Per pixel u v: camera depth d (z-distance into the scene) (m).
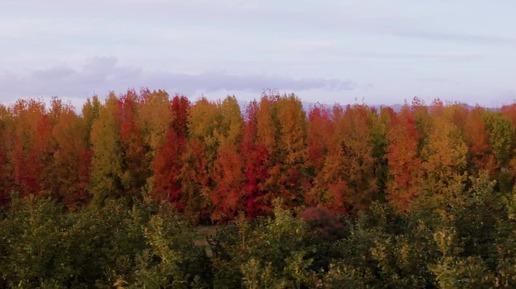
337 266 19.86
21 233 20.58
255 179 45.59
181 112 52.44
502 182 48.16
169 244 19.53
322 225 29.55
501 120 49.84
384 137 49.50
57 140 51.25
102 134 49.06
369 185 45.84
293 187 47.00
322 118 49.97
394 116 51.91
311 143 47.44
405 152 44.44
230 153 45.34
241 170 45.88
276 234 19.53
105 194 48.72
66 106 60.38
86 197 49.78
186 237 21.22
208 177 47.25
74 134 51.97
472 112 54.69
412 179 44.19
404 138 44.88
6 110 59.78
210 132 49.97
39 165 49.44
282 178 45.69
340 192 43.81
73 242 20.97
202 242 30.39
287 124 46.94
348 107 50.81
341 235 29.48
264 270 17.36
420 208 29.53
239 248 20.11
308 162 46.25
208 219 49.34
